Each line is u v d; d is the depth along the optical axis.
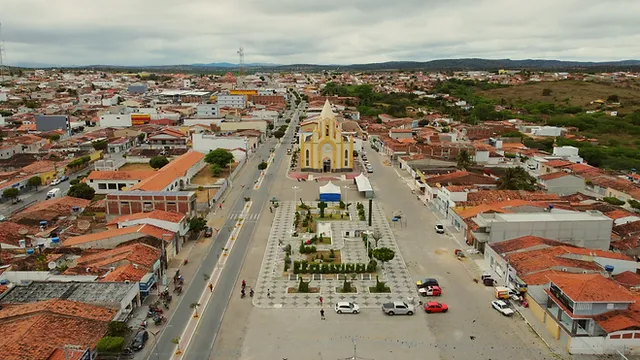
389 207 128.25
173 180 136.38
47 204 116.88
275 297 78.62
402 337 67.06
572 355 62.50
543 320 70.06
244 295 78.81
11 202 132.88
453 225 112.88
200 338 66.44
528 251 83.44
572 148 179.62
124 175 142.00
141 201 109.31
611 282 66.75
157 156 179.00
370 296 79.06
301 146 171.12
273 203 129.50
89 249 88.12
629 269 81.69
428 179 136.25
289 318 72.19
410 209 126.44
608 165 182.12
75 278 75.50
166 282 81.69
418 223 114.94
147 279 76.25
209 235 105.31
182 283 82.75
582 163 170.50
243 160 185.12
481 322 70.94
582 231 91.25
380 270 88.50
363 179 146.00
